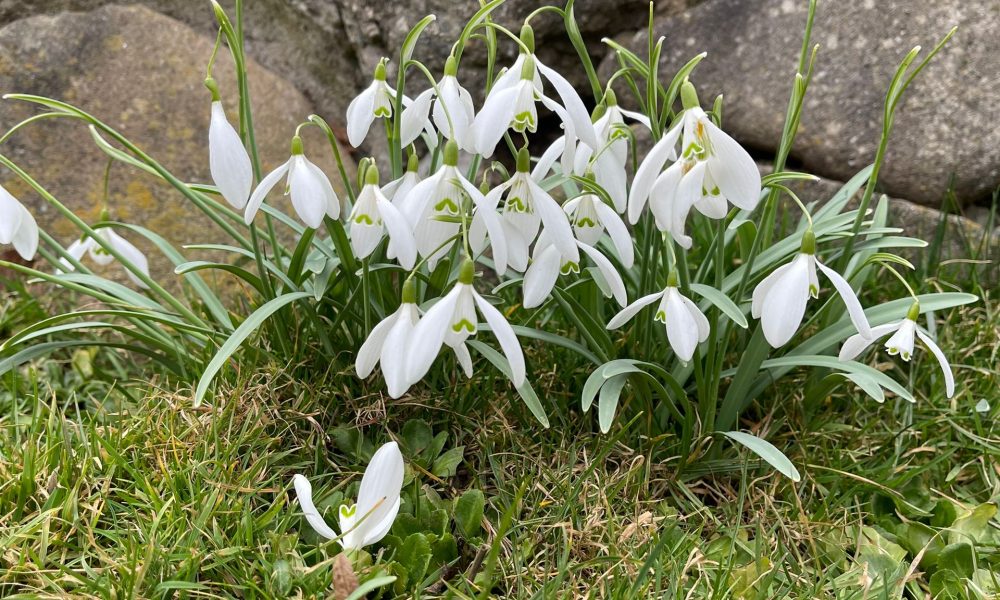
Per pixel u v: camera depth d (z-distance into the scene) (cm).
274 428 35
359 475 34
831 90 47
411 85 51
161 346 40
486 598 28
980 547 34
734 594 31
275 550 30
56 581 29
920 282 44
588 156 33
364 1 50
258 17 54
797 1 47
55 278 36
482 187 31
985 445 37
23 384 40
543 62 50
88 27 50
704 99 49
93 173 48
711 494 36
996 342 41
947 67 45
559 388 39
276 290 40
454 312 28
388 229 28
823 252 41
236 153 31
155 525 30
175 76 51
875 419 38
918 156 46
